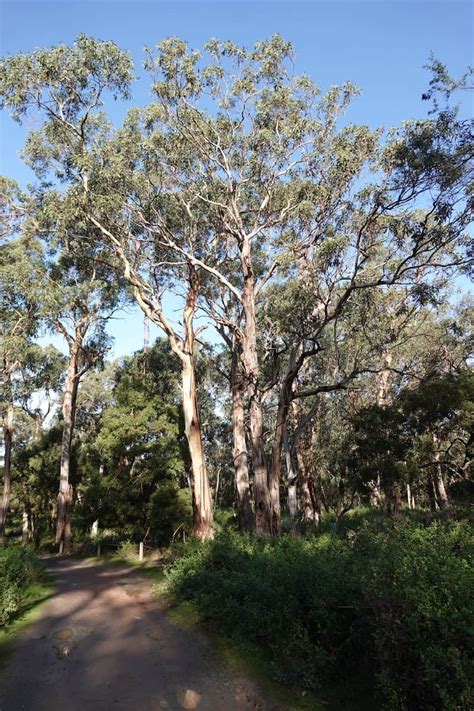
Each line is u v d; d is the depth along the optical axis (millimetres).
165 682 6672
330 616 6566
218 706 5949
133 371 29328
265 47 18406
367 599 5395
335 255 17578
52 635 8820
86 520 26703
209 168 19891
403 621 4859
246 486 23500
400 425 21250
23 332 28875
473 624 4273
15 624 9477
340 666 6430
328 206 18562
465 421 19047
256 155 19609
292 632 6988
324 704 5895
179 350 21328
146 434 25922
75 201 18656
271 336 23641
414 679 4789
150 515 24375
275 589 7625
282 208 20766
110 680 6758
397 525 11492
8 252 26328
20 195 23031
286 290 20578
